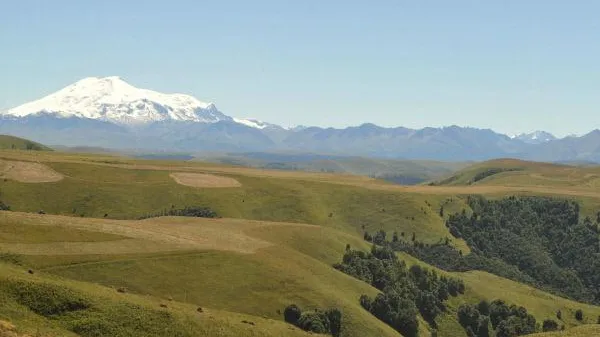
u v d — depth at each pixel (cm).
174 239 13888
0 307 7212
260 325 9531
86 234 12625
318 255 17012
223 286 12119
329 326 11806
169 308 8762
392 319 13900
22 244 10988
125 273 11300
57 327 7331
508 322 16612
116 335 7575
